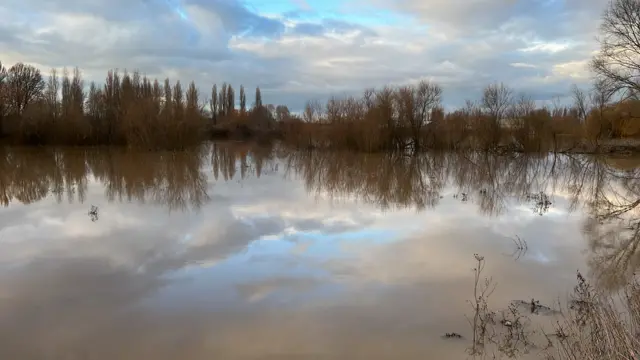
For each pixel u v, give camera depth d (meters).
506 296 8.42
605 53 29.94
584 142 46.28
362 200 18.95
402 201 18.77
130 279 9.36
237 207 17.17
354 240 12.30
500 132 47.69
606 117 43.16
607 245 11.90
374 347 6.59
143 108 46.50
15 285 9.09
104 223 14.37
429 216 15.54
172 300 8.30
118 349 6.59
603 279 9.30
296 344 6.70
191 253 11.10
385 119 47.41
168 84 58.53
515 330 6.96
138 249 11.45
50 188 22.59
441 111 49.62
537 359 6.16
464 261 10.51
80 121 51.97
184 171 30.88
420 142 49.28
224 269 9.94
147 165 34.47
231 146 65.56
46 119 50.94
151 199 19.09
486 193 21.28
